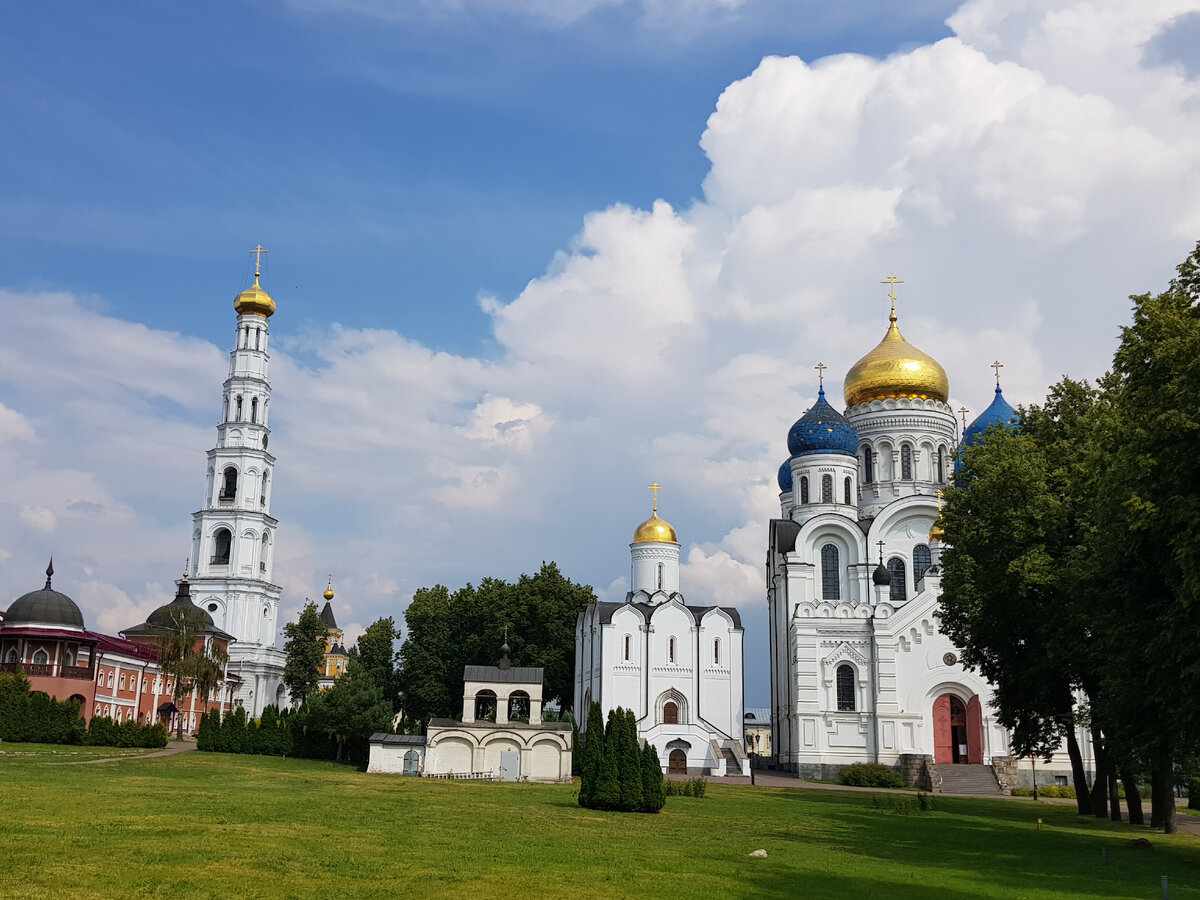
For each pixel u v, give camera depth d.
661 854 30.44
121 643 102.31
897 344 100.00
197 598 128.00
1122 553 34.94
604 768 46.03
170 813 34.31
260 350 137.12
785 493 112.38
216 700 118.06
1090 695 45.75
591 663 98.44
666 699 96.00
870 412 98.12
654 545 106.00
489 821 37.56
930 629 82.62
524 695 69.38
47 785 42.00
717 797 58.22
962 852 34.97
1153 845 38.66
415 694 100.88
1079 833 43.16
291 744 80.88
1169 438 31.52
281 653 133.62
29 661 86.25
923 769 76.19
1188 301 34.22
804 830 40.28
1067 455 47.62
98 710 90.94
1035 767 77.31
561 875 25.22
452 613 105.81
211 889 21.16
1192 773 61.50
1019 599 47.22
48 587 89.31
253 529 130.88
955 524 51.34
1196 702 31.58
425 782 59.34
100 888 20.73
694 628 97.75
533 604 103.56
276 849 27.00
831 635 83.94
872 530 91.25
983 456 50.16
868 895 24.95
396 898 21.20
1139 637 33.94
